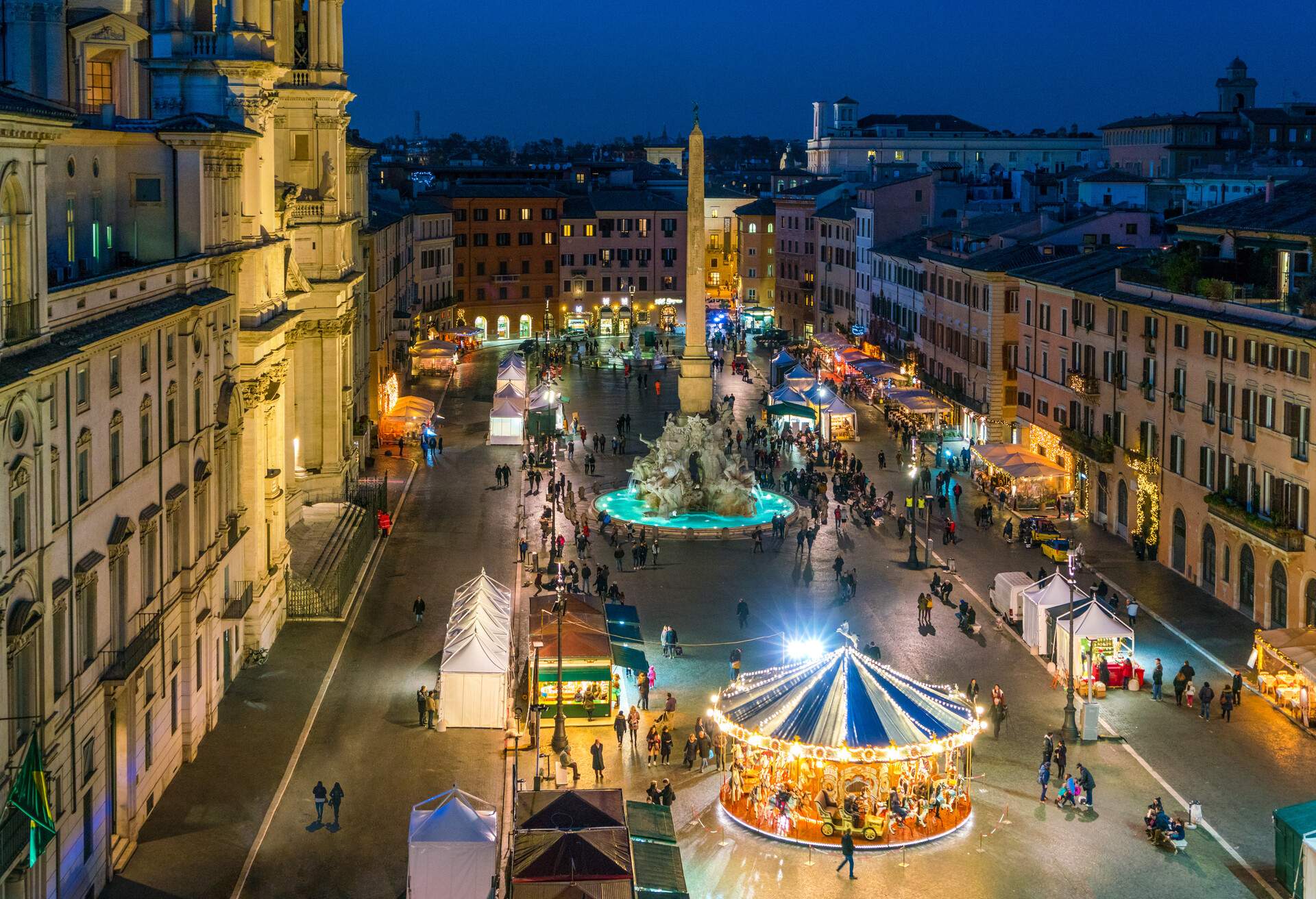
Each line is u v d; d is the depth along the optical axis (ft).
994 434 382.22
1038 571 269.64
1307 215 251.39
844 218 584.40
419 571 266.77
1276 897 148.46
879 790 165.78
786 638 229.45
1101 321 303.48
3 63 189.57
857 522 310.45
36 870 123.95
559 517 313.73
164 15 209.36
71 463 134.62
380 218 472.44
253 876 146.92
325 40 295.48
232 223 199.82
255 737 184.03
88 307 141.79
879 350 521.65
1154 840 159.84
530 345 628.69
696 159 329.93
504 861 153.69
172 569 171.12
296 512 277.03
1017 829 163.94
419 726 190.19
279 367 229.86
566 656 196.34
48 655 127.13
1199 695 203.41
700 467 320.50
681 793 174.50
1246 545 239.91
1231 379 243.81
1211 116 634.02
